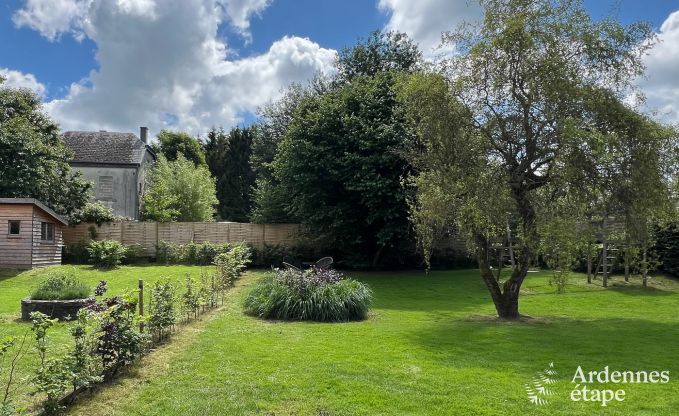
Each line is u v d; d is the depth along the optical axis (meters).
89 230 23.14
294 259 22.02
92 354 5.72
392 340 8.14
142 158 33.25
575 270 20.03
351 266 21.94
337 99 20.95
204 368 6.28
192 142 48.53
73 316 9.38
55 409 4.71
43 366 4.89
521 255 10.73
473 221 9.82
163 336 7.89
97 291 8.15
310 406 5.04
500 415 4.86
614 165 9.46
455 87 10.26
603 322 10.33
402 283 17.88
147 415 4.82
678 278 18.36
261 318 10.28
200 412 4.88
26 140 21.11
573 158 9.20
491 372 6.25
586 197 9.48
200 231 23.97
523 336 8.51
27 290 14.24
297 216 22.83
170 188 30.73
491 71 10.09
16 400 5.07
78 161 30.72
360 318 10.72
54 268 18.91
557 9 9.90
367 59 27.64
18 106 23.30
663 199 9.85
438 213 10.07
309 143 19.64
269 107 34.91
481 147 10.30
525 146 10.25
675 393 5.52
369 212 19.36
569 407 5.08
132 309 6.40
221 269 14.86
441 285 17.45
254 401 5.17
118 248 20.48
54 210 22.22
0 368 5.68
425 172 11.09
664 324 10.05
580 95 9.61
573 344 7.86
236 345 7.54
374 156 18.44
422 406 5.06
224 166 45.62
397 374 6.12
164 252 22.55
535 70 9.68
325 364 6.53
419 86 10.30
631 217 9.97
